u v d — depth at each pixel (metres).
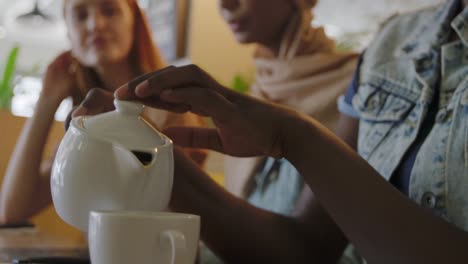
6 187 1.51
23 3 2.78
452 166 0.68
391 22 0.94
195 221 0.44
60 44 2.85
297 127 0.58
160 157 0.48
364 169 0.56
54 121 1.65
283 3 1.43
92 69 1.42
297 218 0.82
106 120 0.50
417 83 0.79
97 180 0.47
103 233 0.42
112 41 1.35
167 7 2.34
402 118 0.79
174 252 0.41
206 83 0.56
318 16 2.08
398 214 0.54
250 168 1.39
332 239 0.81
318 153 0.57
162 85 0.53
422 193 0.71
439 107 0.74
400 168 0.76
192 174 0.75
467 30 0.75
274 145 0.58
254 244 0.75
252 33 1.43
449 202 0.68
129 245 0.41
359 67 0.94
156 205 0.49
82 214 0.48
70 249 0.83
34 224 1.48
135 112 0.51
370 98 0.85
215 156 1.89
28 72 2.49
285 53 1.49
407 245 0.53
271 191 1.33
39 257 0.66
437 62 0.78
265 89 1.54
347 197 0.55
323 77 1.45
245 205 0.79
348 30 2.09
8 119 1.77
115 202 0.47
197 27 2.25
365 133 0.85
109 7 1.34
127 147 0.47
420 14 0.90
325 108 1.43
